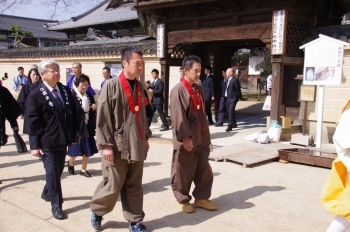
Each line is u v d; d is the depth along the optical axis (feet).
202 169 13.10
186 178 12.84
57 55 47.85
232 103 30.22
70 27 80.59
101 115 10.46
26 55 52.75
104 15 78.07
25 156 22.04
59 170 12.73
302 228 11.77
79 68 19.62
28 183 16.53
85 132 16.72
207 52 36.70
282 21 24.34
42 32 119.96
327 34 25.36
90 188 15.76
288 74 28.27
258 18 26.23
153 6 30.22
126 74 10.78
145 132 11.20
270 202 14.06
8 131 31.86
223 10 28.17
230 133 29.60
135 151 10.62
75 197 14.60
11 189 15.65
